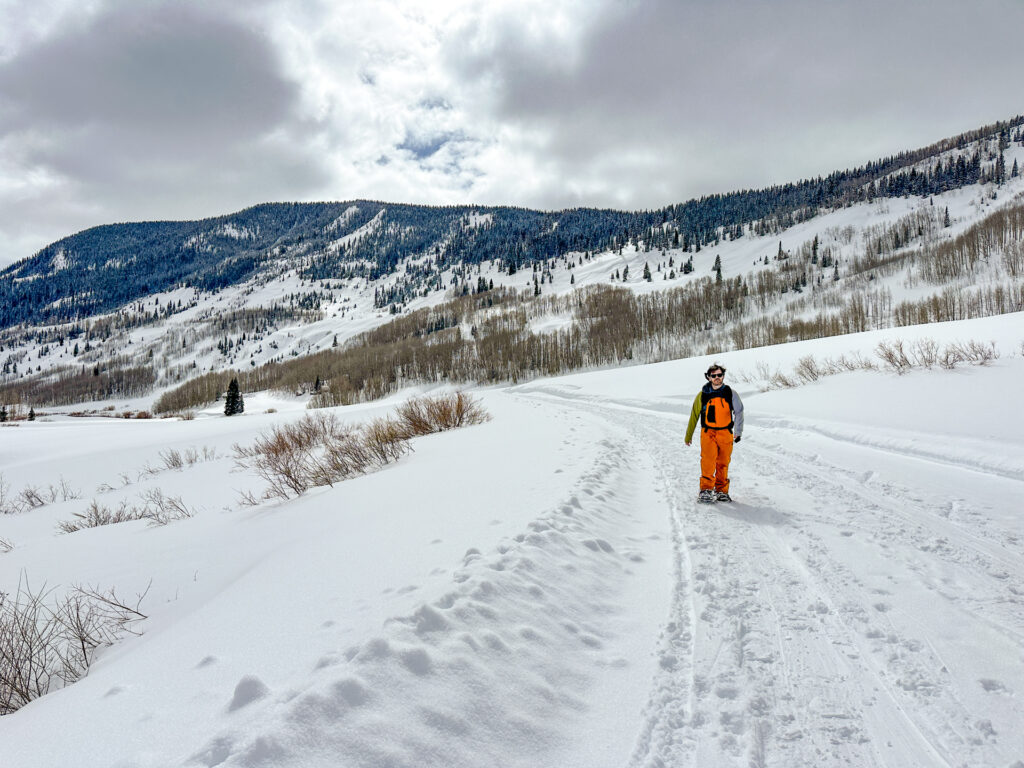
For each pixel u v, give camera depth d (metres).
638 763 1.94
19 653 3.27
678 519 5.07
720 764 1.96
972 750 2.00
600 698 2.35
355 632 2.49
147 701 2.15
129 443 23.02
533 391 34.66
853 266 137.50
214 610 3.17
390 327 196.62
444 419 14.10
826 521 4.77
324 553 3.98
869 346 16.64
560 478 6.13
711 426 5.61
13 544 8.42
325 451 12.61
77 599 3.94
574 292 187.00
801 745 2.08
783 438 9.41
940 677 2.45
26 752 1.88
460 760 1.81
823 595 3.33
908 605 3.14
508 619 2.75
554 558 3.66
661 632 2.95
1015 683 2.37
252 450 16.50
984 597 3.20
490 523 4.36
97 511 10.05
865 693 2.38
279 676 2.17
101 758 1.77
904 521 4.66
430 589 2.93
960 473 6.18
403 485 6.54
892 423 8.69
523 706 2.16
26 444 24.53
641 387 23.16
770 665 2.61
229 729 1.74
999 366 10.43
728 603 3.28
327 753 1.67
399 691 2.02
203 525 7.07
